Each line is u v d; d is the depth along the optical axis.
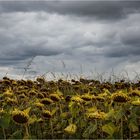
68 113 5.04
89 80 8.79
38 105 5.03
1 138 4.54
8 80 7.62
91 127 4.29
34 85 7.68
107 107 5.18
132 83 8.59
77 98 4.90
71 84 8.29
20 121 4.05
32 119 4.55
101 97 5.25
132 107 4.56
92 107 5.10
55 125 4.96
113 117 4.40
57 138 4.57
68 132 4.17
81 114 5.04
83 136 4.24
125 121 4.62
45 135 4.66
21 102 5.98
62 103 5.94
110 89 7.54
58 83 8.46
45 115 4.63
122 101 4.35
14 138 4.13
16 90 6.93
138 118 4.74
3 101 5.73
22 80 7.99
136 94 5.09
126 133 4.52
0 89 7.34
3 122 4.26
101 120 4.43
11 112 4.46
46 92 6.36
